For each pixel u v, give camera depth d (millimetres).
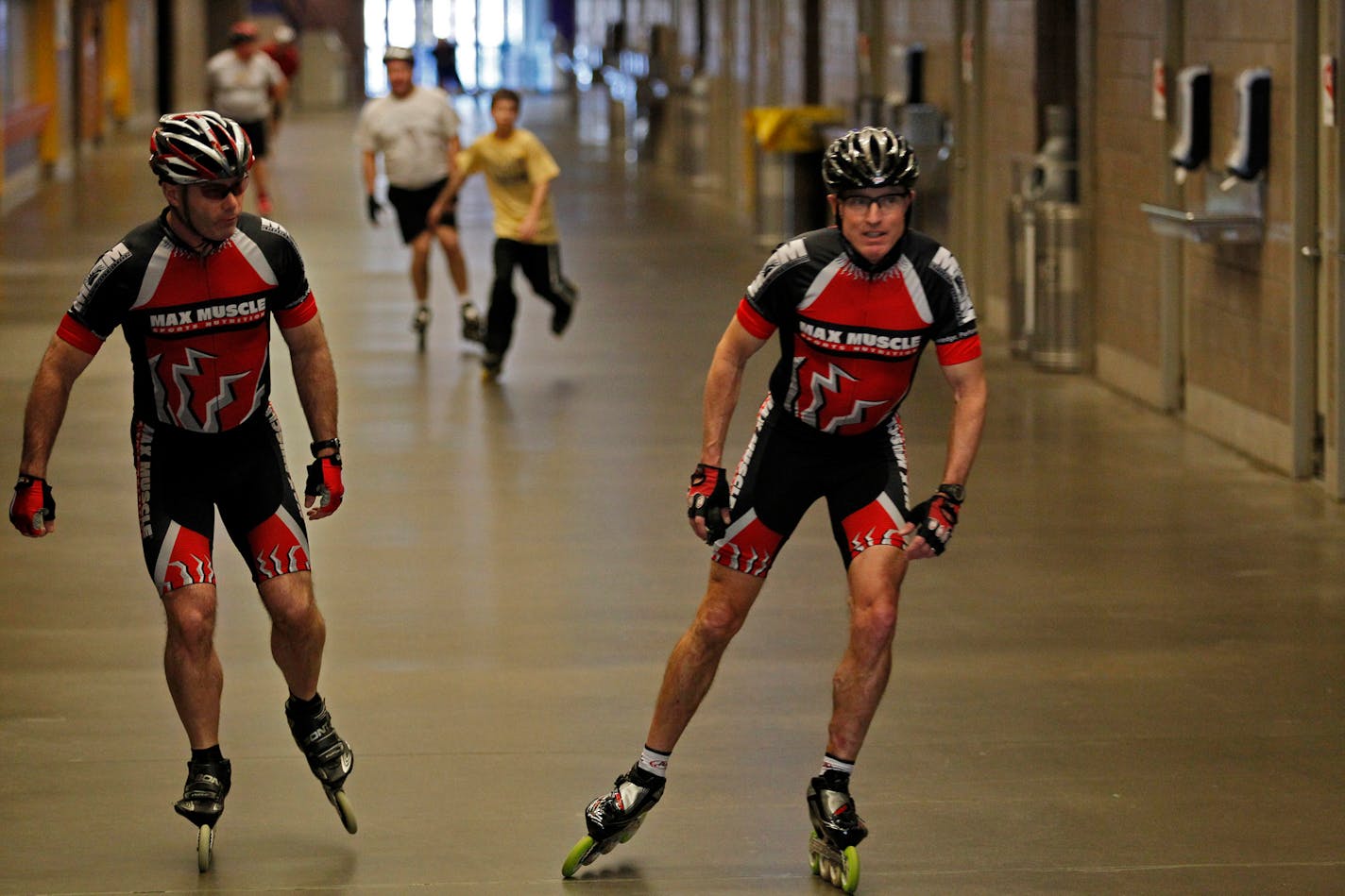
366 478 19234
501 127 24219
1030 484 18844
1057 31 25969
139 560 16234
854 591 9477
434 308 31000
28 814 10609
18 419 22031
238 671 13219
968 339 9461
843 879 9508
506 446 20766
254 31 43531
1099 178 24344
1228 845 10109
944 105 30797
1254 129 18875
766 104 45562
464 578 15664
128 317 9477
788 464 9695
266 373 9875
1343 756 11477
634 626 14328
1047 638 13938
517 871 9852
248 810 10695
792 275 9320
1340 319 17750
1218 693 12703
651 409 22797
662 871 9859
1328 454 18125
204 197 9109
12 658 13477
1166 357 22203
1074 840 10195
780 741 11789
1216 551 16312
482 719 12211
